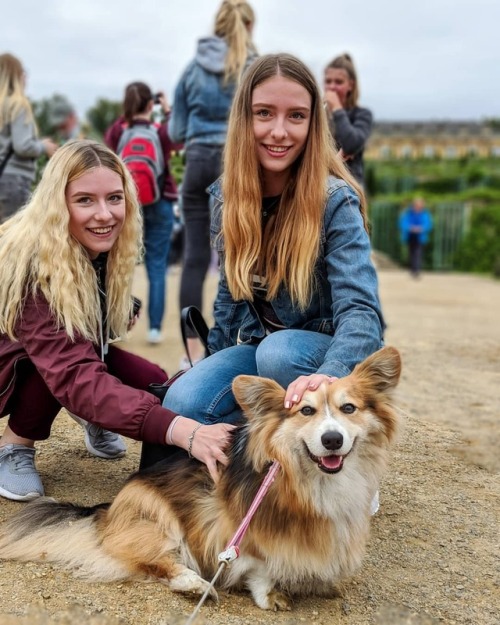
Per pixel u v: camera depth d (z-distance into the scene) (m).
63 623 2.58
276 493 2.75
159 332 7.45
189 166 5.69
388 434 2.90
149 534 2.91
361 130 5.89
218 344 3.78
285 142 3.11
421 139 64.75
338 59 5.99
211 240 3.63
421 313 11.91
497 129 67.25
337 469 2.67
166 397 3.43
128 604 2.73
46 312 3.18
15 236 3.25
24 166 6.21
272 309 3.43
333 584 2.96
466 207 25.12
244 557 2.80
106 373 3.11
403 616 2.79
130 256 3.51
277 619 2.72
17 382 3.45
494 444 4.64
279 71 3.08
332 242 3.18
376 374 2.89
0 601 2.70
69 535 3.02
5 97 5.98
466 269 25.02
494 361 7.27
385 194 32.69
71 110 11.55
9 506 3.48
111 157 3.30
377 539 3.40
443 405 5.49
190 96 5.62
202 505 2.90
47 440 4.37
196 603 2.78
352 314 3.02
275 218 3.29
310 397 2.76
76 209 3.21
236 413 3.43
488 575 3.13
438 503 3.80
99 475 3.93
